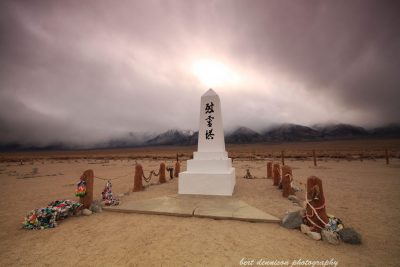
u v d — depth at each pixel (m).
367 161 26.69
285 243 4.37
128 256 3.98
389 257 3.81
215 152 9.10
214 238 4.65
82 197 6.83
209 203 7.13
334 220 4.77
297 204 7.02
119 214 6.48
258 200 7.57
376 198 8.12
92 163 37.50
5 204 8.46
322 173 15.77
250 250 4.11
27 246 4.51
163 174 12.32
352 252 4.00
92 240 4.70
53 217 5.66
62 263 3.81
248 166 23.91
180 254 4.01
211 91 9.96
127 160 45.47
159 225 5.50
